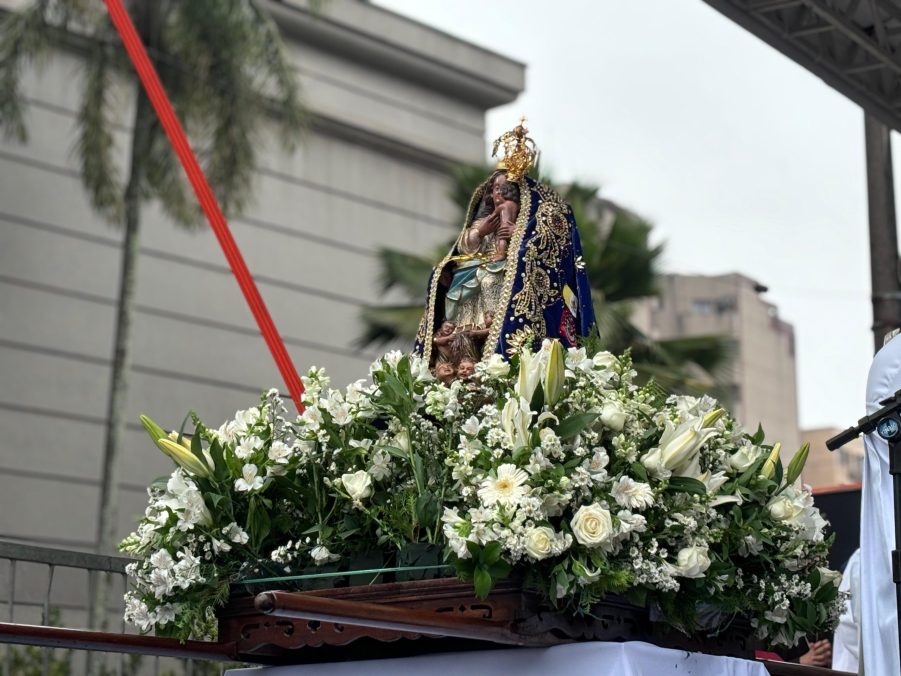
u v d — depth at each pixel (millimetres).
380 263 26172
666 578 3922
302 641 4227
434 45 30188
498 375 4266
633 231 22609
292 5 28125
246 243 27797
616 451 4062
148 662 20281
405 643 4367
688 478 4125
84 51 26469
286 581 4305
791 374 36000
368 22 29219
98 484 25578
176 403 26719
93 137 23203
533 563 3861
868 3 9766
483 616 3879
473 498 4043
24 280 25391
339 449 4363
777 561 4375
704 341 23469
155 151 23391
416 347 5016
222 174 23391
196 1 22922
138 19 23141
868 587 4309
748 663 4223
